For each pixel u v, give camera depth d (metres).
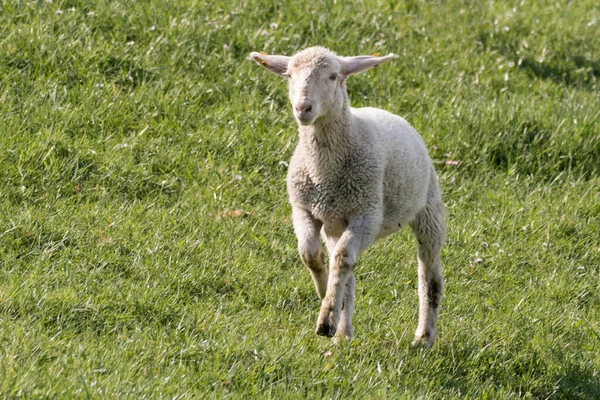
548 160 25.44
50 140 21.39
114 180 21.11
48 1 26.86
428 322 17.64
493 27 33.31
